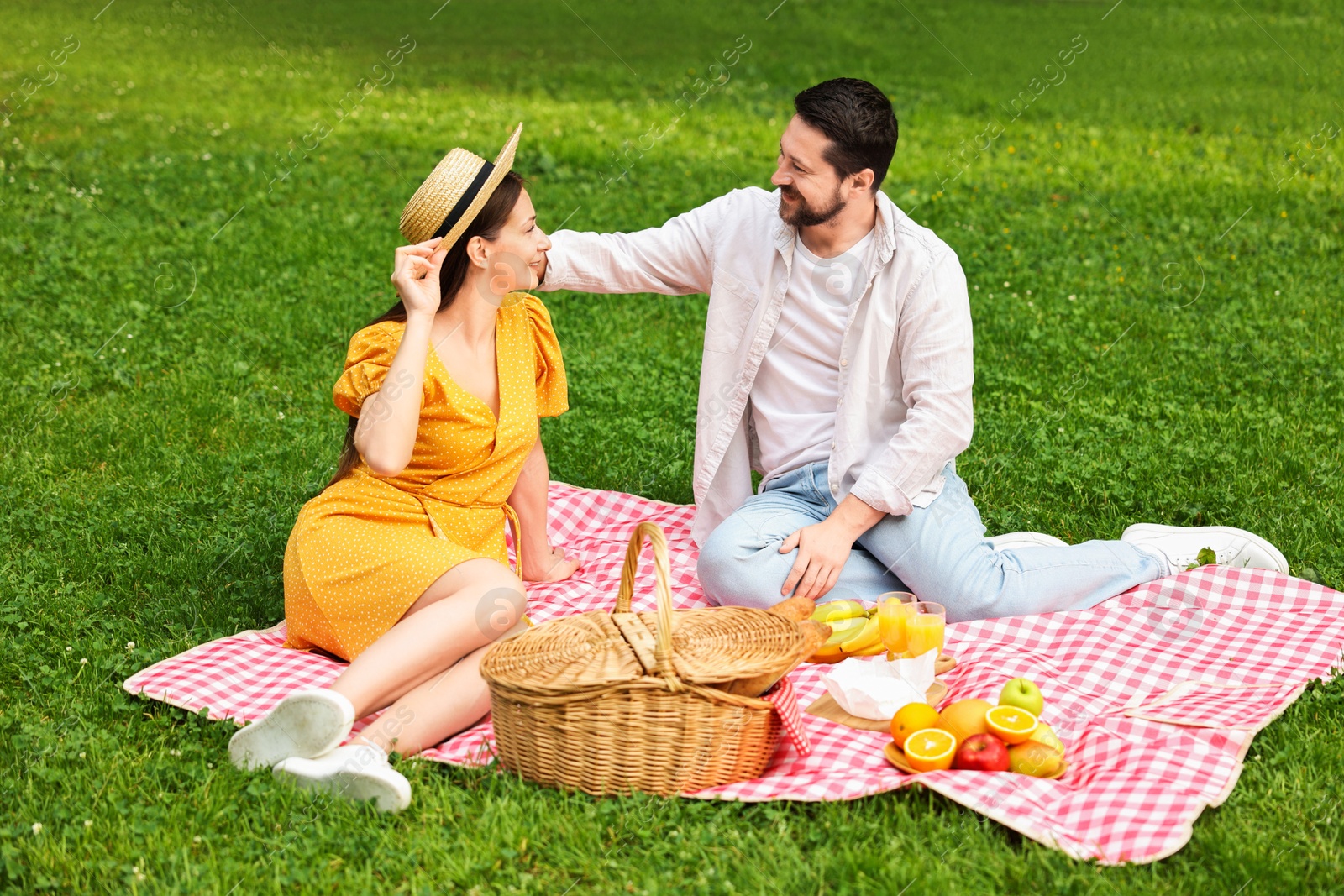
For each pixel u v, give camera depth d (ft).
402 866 8.91
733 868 8.84
